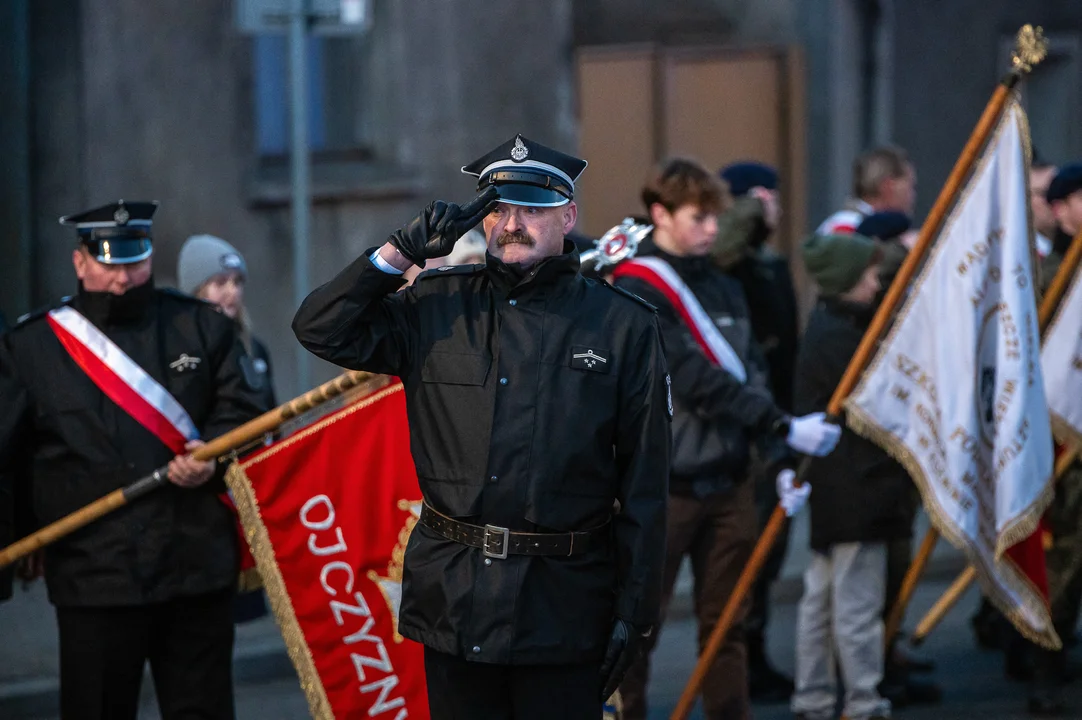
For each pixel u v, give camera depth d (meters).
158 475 7.43
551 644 5.90
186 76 14.22
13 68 13.28
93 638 7.46
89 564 7.42
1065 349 9.78
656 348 6.09
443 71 15.75
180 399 7.61
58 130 13.58
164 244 14.22
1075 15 21.09
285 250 14.95
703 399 8.41
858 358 8.30
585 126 17.69
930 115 19.80
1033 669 10.02
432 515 6.05
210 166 14.42
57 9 13.51
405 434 7.72
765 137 18.67
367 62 15.60
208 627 7.72
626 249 7.93
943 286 8.25
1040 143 21.39
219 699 7.77
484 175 6.02
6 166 13.33
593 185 17.77
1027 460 8.11
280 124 15.51
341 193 15.15
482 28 15.91
